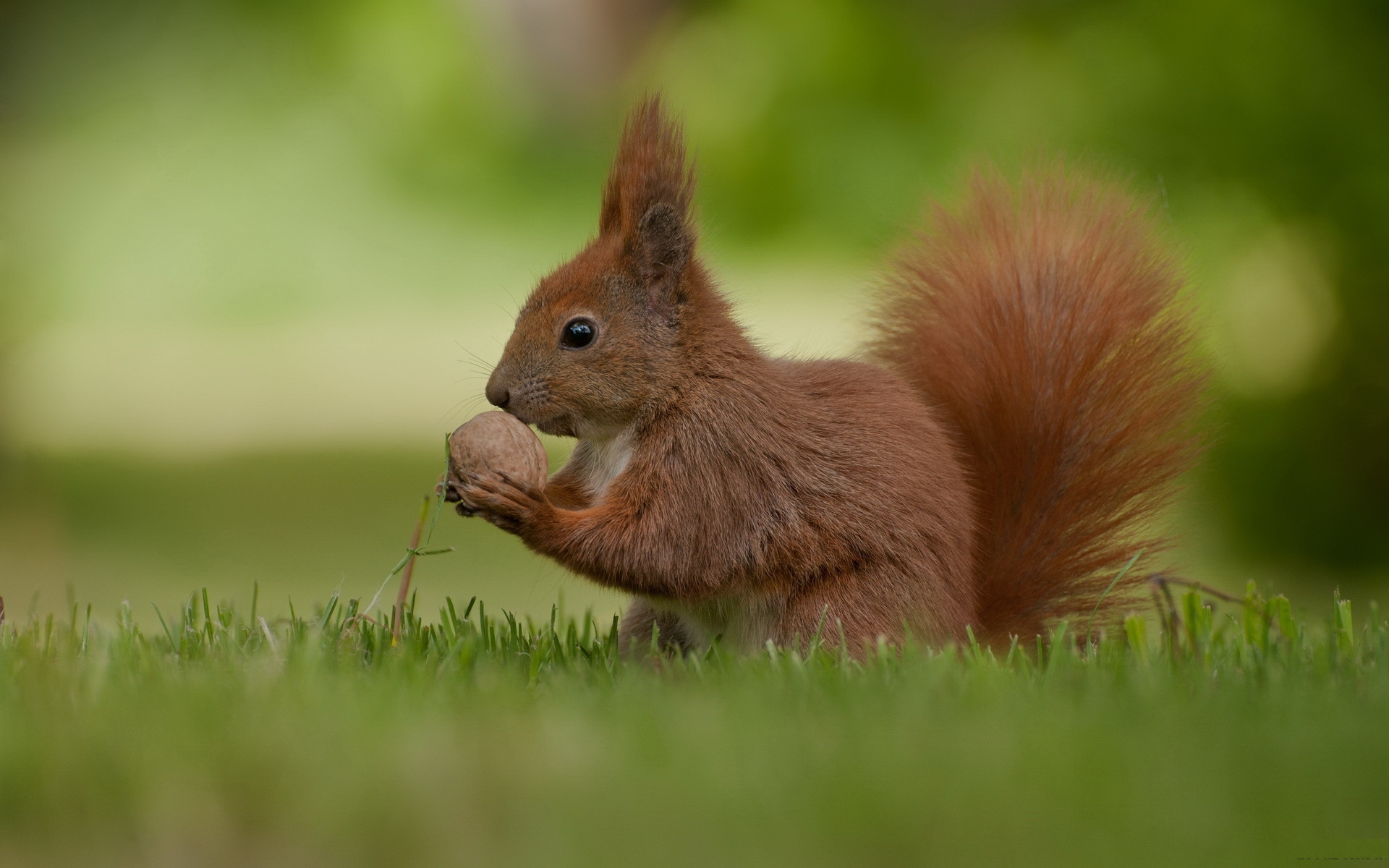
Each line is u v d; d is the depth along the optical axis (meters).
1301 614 9.62
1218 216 20.86
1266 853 5.07
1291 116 21.28
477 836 5.13
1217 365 10.39
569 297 8.78
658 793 5.37
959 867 5.00
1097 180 10.66
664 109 9.12
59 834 5.22
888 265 10.52
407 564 8.69
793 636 8.48
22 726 6.04
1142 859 5.02
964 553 8.89
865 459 8.66
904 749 5.86
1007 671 7.54
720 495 8.52
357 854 5.06
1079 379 9.94
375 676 7.24
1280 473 19.62
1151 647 8.69
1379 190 20.19
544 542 8.43
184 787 5.37
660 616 9.27
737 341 8.86
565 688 7.22
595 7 43.06
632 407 8.70
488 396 8.84
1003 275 10.22
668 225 8.75
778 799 5.32
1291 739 6.03
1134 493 9.86
